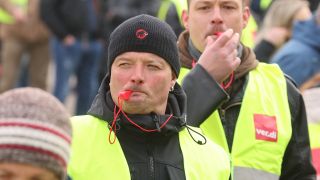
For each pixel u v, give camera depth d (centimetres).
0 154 606
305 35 1458
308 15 1595
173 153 834
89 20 2391
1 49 2605
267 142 992
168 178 823
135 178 813
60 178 624
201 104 938
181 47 1029
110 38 838
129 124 820
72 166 804
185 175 827
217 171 843
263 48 1585
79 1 2375
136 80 806
